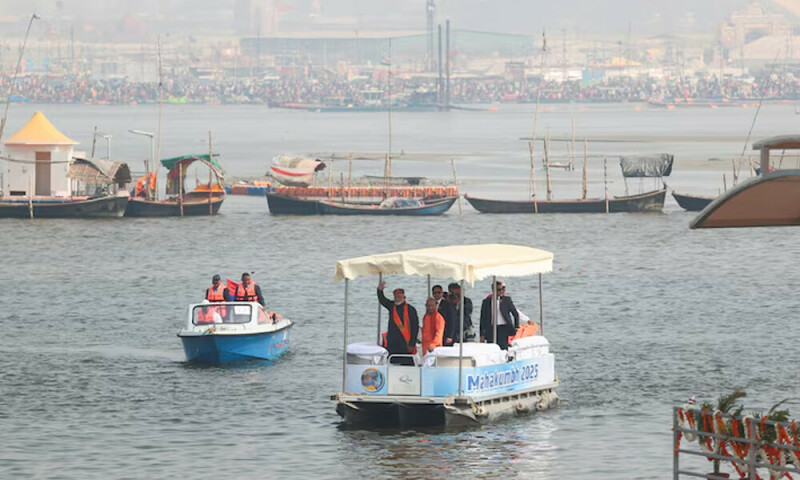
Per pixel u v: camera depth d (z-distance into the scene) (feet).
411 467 249.55
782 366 359.66
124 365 360.28
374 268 280.72
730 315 465.47
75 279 597.52
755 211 178.70
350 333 419.74
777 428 187.42
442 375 275.18
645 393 320.91
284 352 375.04
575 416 292.20
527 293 531.91
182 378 339.98
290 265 654.12
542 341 301.84
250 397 315.37
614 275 599.57
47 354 380.37
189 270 635.25
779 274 600.39
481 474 244.83
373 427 280.51
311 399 312.50
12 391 325.21
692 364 362.74
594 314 469.16
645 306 490.49
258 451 263.90
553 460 254.47
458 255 281.74
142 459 258.98
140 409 303.68
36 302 511.81
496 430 277.03
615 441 269.64
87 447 268.82
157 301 516.32
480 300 503.61
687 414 198.49
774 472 189.06
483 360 279.28
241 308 360.48
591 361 367.04
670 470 247.29
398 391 277.23
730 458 193.36
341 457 257.75
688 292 533.96
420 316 464.24
